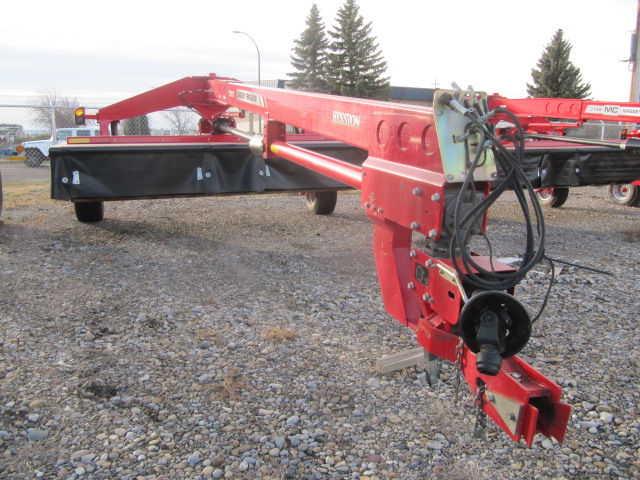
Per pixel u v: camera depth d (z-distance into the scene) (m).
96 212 6.68
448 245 2.33
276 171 6.14
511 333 1.96
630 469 2.37
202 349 3.39
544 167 6.83
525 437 1.90
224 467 2.31
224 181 5.97
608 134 19.72
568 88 45.59
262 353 3.36
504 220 7.73
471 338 2.00
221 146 5.89
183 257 5.38
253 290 4.50
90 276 4.70
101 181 5.58
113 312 3.93
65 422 2.59
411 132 2.42
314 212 7.74
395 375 3.12
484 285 2.08
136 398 2.81
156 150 5.68
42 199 8.88
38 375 3.01
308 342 3.53
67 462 2.31
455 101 2.13
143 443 2.45
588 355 3.45
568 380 3.12
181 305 4.11
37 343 3.40
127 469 2.28
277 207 8.38
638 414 2.79
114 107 6.59
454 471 2.33
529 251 2.18
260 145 4.52
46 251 5.43
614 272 5.15
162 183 5.76
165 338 3.53
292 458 2.39
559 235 6.80
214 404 2.78
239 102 5.12
